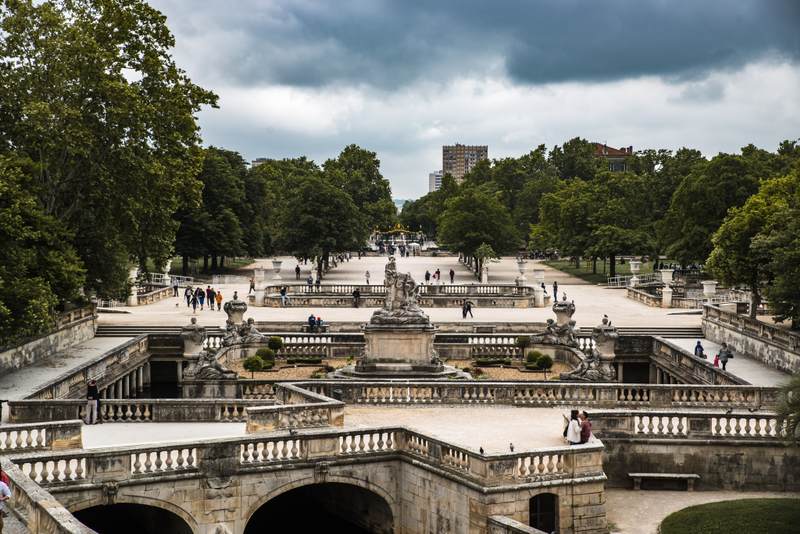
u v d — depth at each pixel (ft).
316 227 484.33
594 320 315.78
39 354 245.65
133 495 119.96
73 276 229.04
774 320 246.47
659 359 250.78
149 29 266.98
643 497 139.95
